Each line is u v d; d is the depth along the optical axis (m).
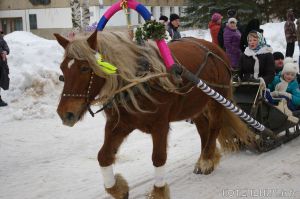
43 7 28.14
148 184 5.59
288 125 6.93
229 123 6.03
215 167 6.04
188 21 21.48
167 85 4.54
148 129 4.66
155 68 4.52
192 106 5.32
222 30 10.37
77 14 15.21
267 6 21.88
